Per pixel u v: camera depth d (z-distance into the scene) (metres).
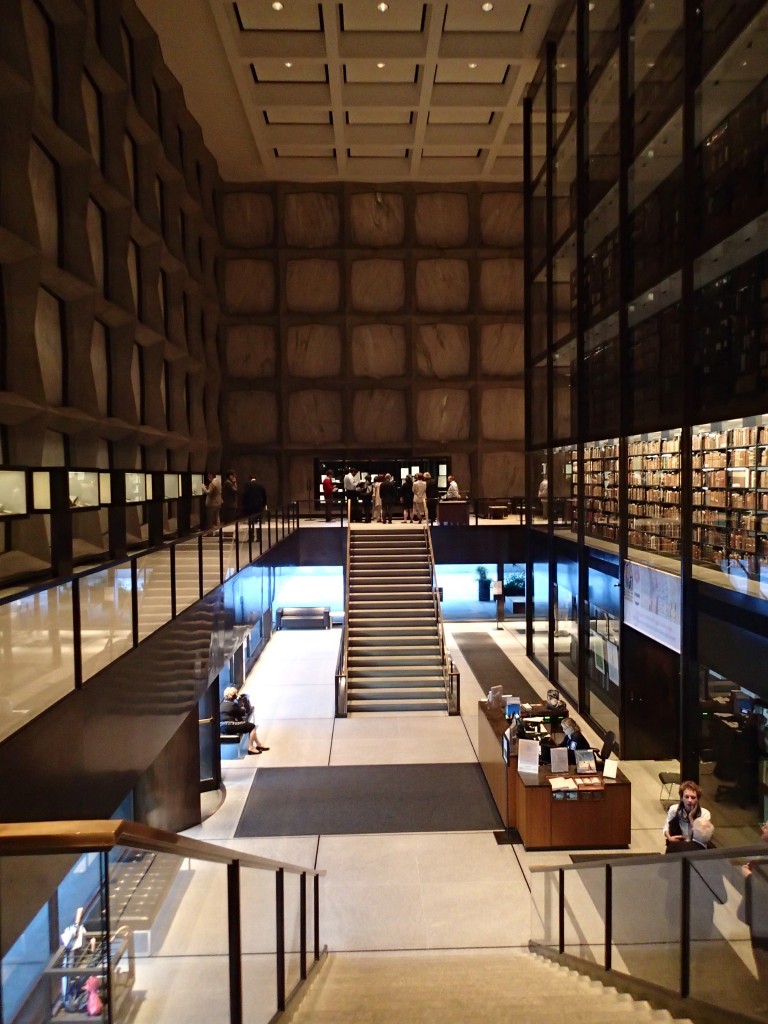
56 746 5.22
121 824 2.48
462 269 30.08
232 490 21.33
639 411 13.73
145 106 18.69
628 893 6.12
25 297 12.70
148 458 19.72
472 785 13.56
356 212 29.55
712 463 11.05
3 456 12.58
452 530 25.34
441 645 19.19
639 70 13.59
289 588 29.30
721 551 10.66
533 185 22.53
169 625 8.33
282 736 16.08
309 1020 5.12
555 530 19.89
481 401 30.22
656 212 12.69
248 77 22.45
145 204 18.98
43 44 13.88
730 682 10.35
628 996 5.66
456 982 6.54
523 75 22.25
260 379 29.58
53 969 2.43
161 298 21.14
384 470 30.00
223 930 4.08
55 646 5.50
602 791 11.08
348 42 21.25
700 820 7.59
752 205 9.33
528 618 22.22
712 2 10.51
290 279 29.61
